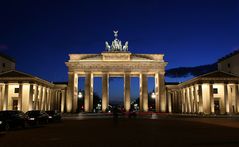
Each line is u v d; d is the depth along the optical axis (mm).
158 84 104625
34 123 41156
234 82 87312
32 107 86688
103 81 104250
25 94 88938
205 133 28547
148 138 24250
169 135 26688
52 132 30594
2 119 32219
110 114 86625
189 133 28609
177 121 52219
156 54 106688
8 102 90125
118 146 19641
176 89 115000
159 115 84312
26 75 87375
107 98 103688
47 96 104625
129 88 103500
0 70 95062
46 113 48000
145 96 104000
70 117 73750
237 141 21969
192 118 65000
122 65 105062
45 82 99562
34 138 24875
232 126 38688
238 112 86438
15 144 21000
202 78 87188
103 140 23109
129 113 64875
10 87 90938
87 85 104375
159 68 105438
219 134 27500
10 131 32469
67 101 103812
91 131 31422
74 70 105438
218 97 91000
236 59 100625
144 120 56344
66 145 20359
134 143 21094
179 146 19422
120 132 30016
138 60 105188
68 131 31703
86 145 20297
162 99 103812
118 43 109438
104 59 105750
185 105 105500
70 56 106812
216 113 87938
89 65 105188
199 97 87688
